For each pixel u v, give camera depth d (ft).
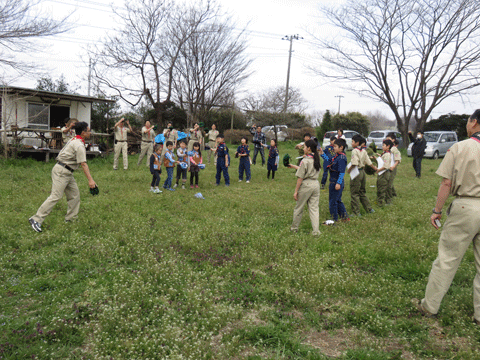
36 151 45.42
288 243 18.02
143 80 76.18
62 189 18.72
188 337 10.04
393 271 15.25
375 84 84.64
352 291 13.29
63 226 18.95
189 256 16.34
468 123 11.33
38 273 13.94
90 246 16.43
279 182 38.55
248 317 11.53
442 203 11.40
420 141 44.34
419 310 12.02
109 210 23.26
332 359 9.57
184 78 78.07
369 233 20.06
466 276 14.32
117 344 9.63
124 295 12.07
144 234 18.43
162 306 11.60
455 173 10.96
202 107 81.61
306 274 14.43
